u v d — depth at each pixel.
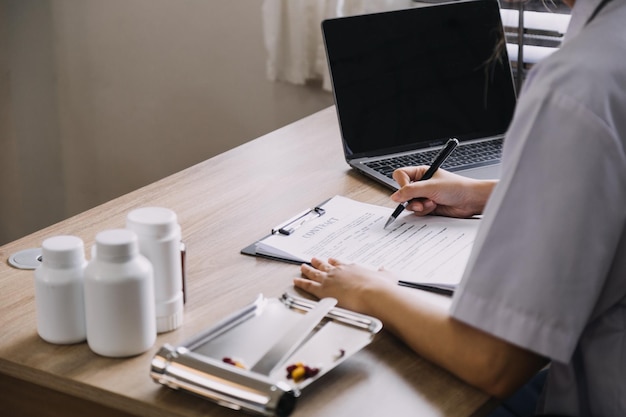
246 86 2.63
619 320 0.94
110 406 0.92
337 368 0.96
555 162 0.85
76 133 3.02
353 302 1.05
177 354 0.90
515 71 2.17
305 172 1.58
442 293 1.10
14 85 3.06
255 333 0.98
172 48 2.72
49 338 1.00
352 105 1.62
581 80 0.86
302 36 2.33
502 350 0.89
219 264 1.21
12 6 2.94
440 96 1.70
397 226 1.31
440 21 1.72
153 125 2.86
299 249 1.23
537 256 0.85
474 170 1.57
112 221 1.36
